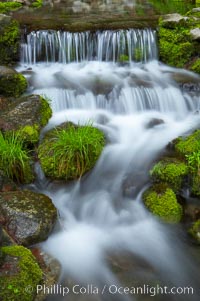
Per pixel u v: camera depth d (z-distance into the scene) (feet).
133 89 20.67
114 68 23.79
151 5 36.55
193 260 12.80
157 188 14.85
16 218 12.62
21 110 17.02
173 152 16.61
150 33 24.85
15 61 23.72
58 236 13.50
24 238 12.39
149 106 20.51
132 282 11.91
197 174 14.78
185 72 23.36
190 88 21.35
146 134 18.40
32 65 23.82
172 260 12.80
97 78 21.84
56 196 15.11
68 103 19.89
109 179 15.84
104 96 20.24
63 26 24.40
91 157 15.70
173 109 20.58
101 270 12.28
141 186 15.31
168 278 12.12
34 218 12.72
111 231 13.98
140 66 24.32
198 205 14.65
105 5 36.37
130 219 14.40
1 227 12.10
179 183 14.98
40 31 23.76
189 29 24.86
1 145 15.11
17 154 15.02
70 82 21.27
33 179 15.40
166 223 14.05
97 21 26.73
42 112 17.51
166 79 22.15
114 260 12.71
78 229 13.98
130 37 24.41
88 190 15.56
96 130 17.11
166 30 24.93
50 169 15.19
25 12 32.27
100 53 24.52
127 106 20.17
